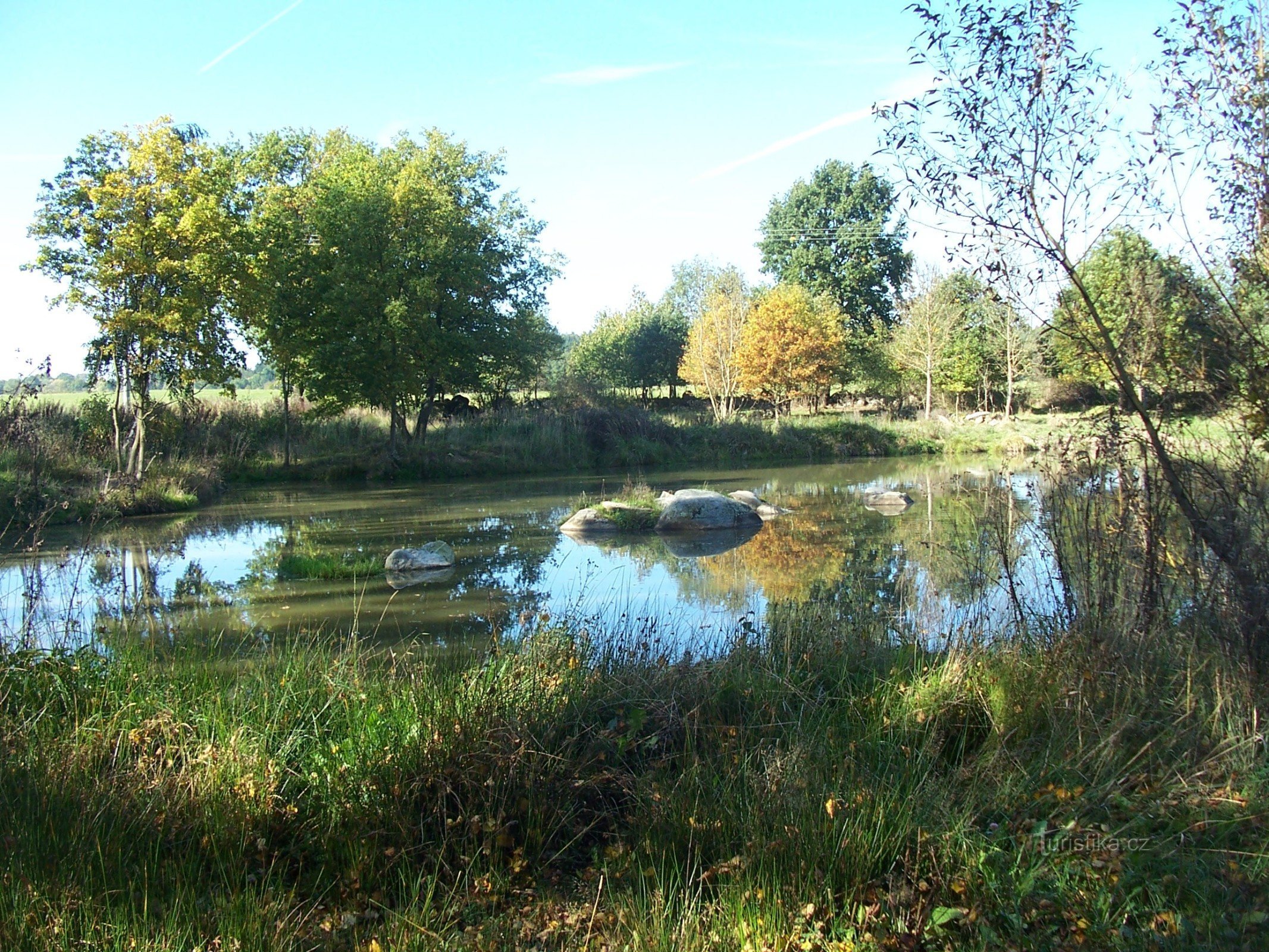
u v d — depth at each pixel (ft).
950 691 17.85
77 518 57.52
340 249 85.97
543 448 102.58
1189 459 18.20
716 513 56.39
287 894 12.49
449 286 90.17
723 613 31.60
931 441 124.88
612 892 12.56
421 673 19.76
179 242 67.56
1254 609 16.42
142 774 14.58
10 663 18.28
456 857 13.52
